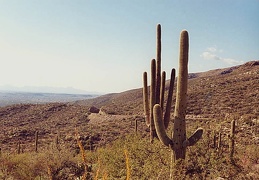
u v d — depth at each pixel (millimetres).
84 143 27609
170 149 8977
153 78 10641
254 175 8750
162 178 8375
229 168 8523
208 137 10070
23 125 50031
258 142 19766
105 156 11422
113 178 9320
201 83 66812
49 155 12172
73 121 50750
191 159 8664
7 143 32562
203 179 8148
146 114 11039
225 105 42812
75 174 10883
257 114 33250
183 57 8766
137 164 9648
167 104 10727
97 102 127500
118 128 37062
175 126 8867
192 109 42875
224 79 63750
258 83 52031
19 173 11891
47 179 10609
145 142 10594
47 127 46250
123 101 91625
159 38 10656
